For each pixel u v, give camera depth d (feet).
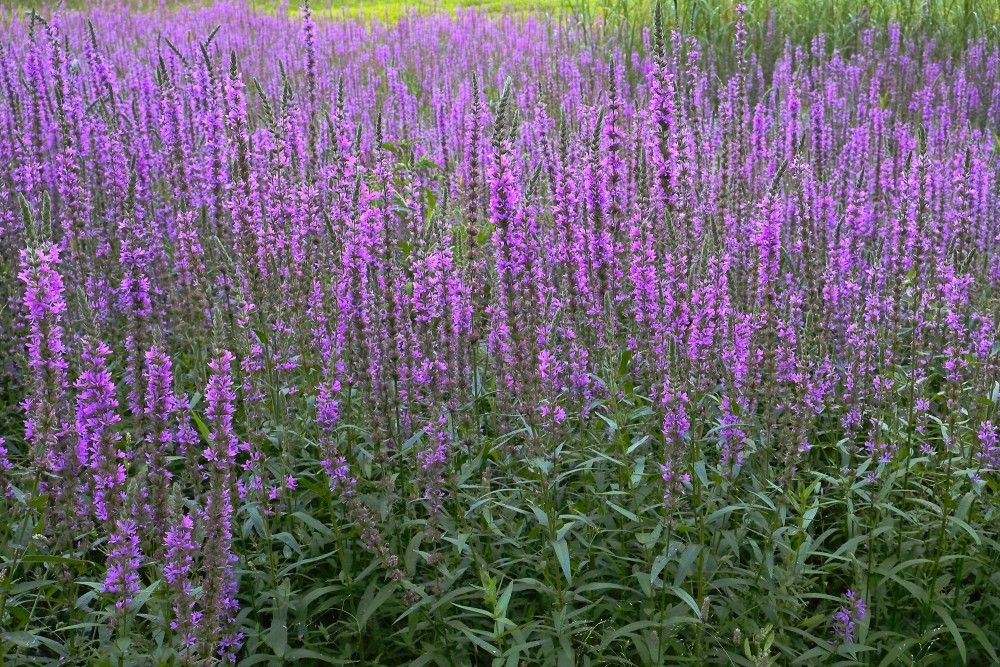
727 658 16.11
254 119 36.76
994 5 62.75
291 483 16.87
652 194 20.45
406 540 18.48
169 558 14.07
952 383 18.33
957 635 15.96
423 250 19.84
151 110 30.14
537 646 16.57
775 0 64.28
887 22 61.16
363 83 52.95
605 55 57.36
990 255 27.40
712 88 46.80
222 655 15.24
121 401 21.85
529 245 17.49
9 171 26.20
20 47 48.60
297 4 89.10
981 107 49.19
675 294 17.65
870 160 31.53
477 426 19.65
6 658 14.33
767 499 17.13
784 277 23.35
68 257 23.65
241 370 19.40
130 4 76.59
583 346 20.66
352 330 19.12
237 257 22.74
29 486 16.15
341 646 17.12
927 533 18.86
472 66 56.90
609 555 16.88
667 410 16.80
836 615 16.85
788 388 18.34
